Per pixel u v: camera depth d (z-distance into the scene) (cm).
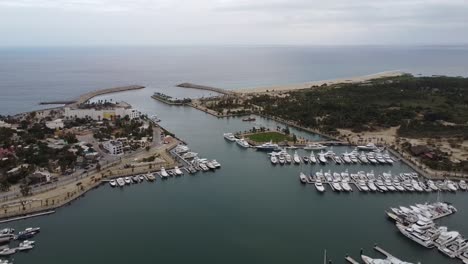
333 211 17025
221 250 13912
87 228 15425
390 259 13038
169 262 13138
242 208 17262
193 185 19900
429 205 16950
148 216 16462
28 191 17938
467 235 14800
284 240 14638
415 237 14462
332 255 13638
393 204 17725
